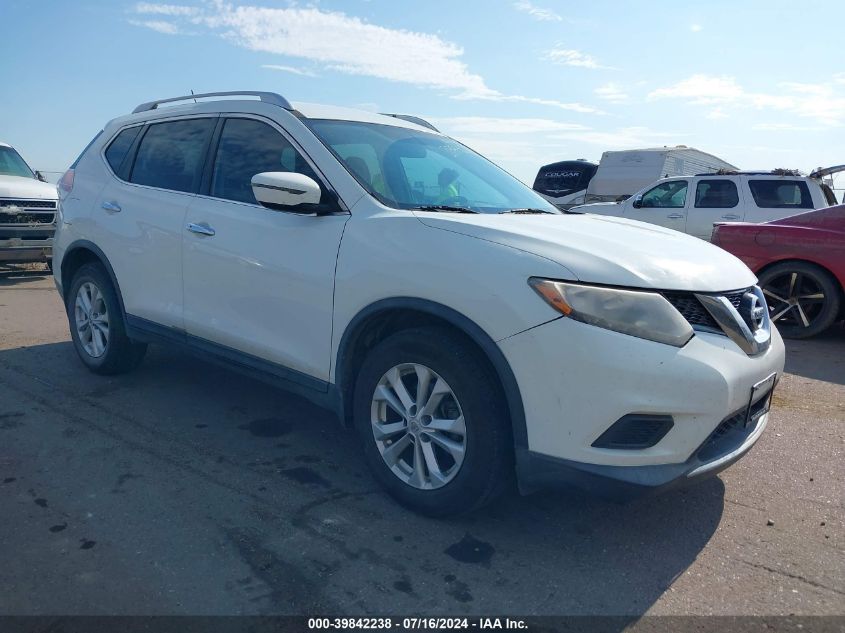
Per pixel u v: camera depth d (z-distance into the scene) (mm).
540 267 2848
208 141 4352
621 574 2916
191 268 4195
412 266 3123
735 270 3273
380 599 2688
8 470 3680
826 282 6996
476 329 2922
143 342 4742
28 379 5172
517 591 2771
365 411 3404
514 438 2906
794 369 6117
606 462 2748
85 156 5391
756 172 11562
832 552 3125
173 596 2658
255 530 3148
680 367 2723
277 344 3742
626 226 3680
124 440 4117
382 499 3477
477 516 3346
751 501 3594
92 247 4969
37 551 2934
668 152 18734
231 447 4070
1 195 9398
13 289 9281
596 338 2713
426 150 4258
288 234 3664
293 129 3871
